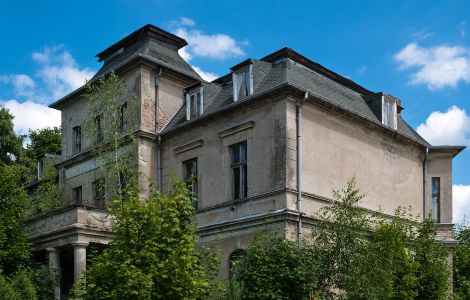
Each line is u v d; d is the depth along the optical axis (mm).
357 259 16625
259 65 21984
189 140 23344
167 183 23859
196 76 26297
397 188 24047
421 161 25656
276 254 16609
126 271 12031
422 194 25312
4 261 21656
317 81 23156
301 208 19688
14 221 22172
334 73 24594
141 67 24703
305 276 16219
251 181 20688
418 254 19406
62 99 28109
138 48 26391
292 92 20016
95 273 12859
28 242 22797
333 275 16828
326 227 17562
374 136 23438
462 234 29047
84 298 13141
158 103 24922
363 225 17906
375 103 24469
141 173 22812
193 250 13391
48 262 22766
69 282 25672
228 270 20406
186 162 23531
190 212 13484
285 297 15773
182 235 13000
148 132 24078
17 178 23719
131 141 23969
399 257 17938
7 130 37844
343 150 21891
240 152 21516
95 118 24250
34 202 28734
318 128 21062
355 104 23703
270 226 19344
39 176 33969
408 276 18047
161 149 24469
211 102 23516
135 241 12766
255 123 20859
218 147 22047
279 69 21750
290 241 17156
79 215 21453
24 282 19672
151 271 12281
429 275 18984
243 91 21625
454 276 25016
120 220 13031
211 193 21969
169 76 25469
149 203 13367
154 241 12797
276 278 16047
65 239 21641
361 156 22641
